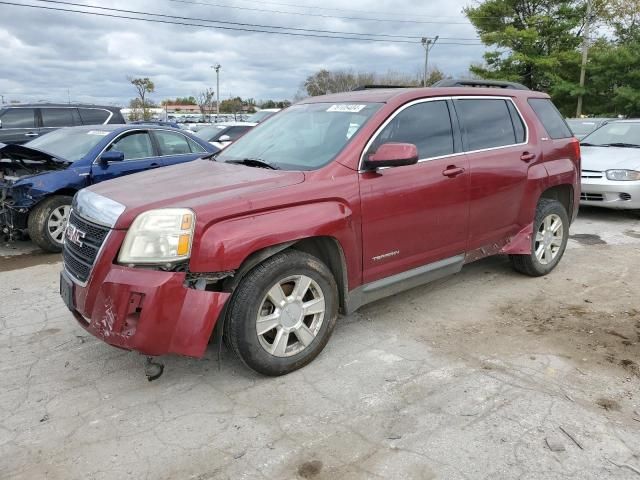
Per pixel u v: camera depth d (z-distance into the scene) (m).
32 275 5.87
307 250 3.75
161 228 3.05
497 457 2.73
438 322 4.44
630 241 7.20
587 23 30.39
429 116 4.36
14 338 4.18
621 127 9.67
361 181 3.75
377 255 3.93
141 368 3.69
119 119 13.39
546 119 5.49
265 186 3.42
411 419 3.07
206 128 14.48
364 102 4.26
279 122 4.69
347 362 3.75
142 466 2.70
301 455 2.78
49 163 7.03
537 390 3.36
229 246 3.10
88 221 3.35
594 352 3.88
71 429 3.01
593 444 2.83
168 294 3.01
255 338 3.34
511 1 33.19
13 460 2.75
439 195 4.23
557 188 5.60
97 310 3.12
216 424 3.04
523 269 5.45
